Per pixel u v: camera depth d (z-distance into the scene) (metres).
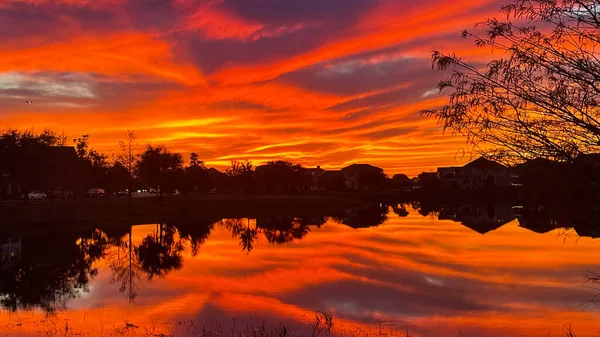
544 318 14.51
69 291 19.39
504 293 18.02
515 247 31.33
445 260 26.44
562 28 5.77
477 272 22.56
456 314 15.05
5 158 51.50
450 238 37.94
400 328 13.45
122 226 52.19
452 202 99.81
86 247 35.59
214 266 25.73
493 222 54.06
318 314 14.94
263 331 12.87
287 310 15.55
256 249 33.16
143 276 22.94
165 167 76.50
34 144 53.47
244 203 82.69
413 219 61.47
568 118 5.64
